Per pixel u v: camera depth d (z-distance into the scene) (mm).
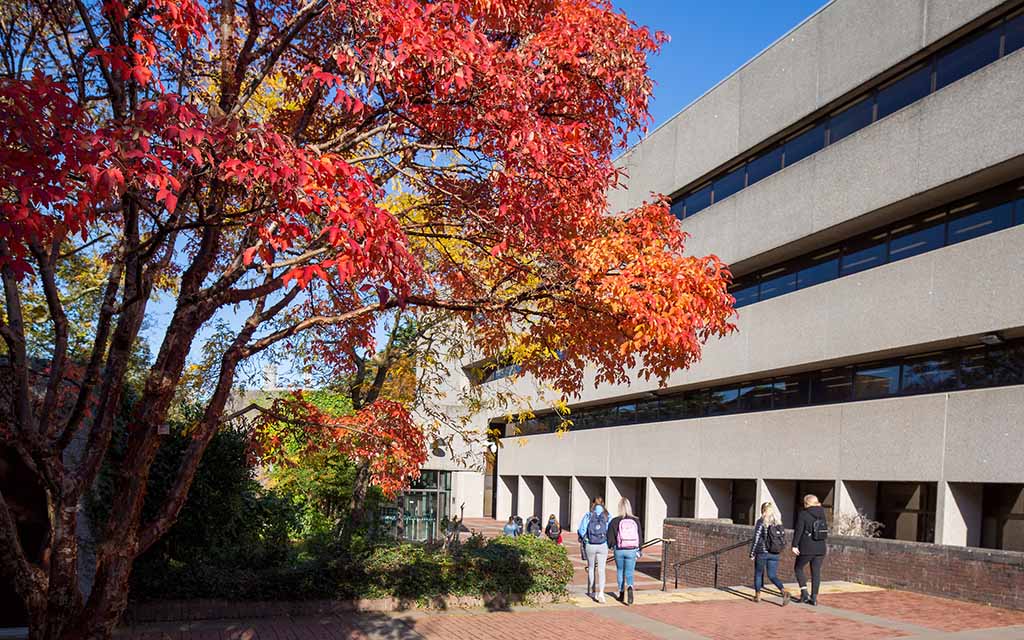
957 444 16719
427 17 5453
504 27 6590
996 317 15820
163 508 5039
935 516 17688
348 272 4387
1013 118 15336
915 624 10641
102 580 4641
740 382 25234
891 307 18641
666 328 5758
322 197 4539
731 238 24703
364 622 10430
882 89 19594
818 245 22000
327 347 10125
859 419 19531
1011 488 16484
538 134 5781
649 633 10070
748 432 23906
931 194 17547
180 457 10703
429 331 14938
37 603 4461
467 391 20000
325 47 6695
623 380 7340
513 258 7156
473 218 6918
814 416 21141
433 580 11734
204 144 4562
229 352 5617
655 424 29281
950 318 16938
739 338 24203
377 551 12047
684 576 19469
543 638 9734
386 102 6305
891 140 18547
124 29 5250
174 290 9539
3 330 4402
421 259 8875
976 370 17062
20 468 9078
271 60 5645
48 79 4117
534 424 40594
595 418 34844
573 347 7055
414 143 6816
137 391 11742
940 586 13180
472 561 12180
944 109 17078
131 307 5016
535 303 7266
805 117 21844
